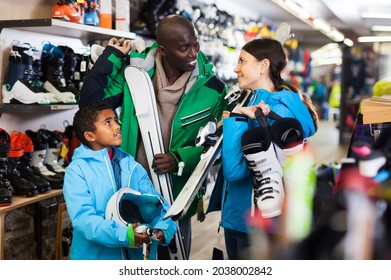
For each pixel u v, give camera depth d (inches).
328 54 604.7
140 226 62.6
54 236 113.1
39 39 121.1
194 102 80.7
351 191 30.1
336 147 329.7
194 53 76.5
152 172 78.4
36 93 103.3
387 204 29.4
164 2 175.5
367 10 336.8
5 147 94.4
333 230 29.9
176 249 79.7
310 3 296.0
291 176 34.7
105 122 68.6
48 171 111.6
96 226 62.0
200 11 209.2
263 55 69.4
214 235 152.8
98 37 131.8
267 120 62.8
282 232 32.2
